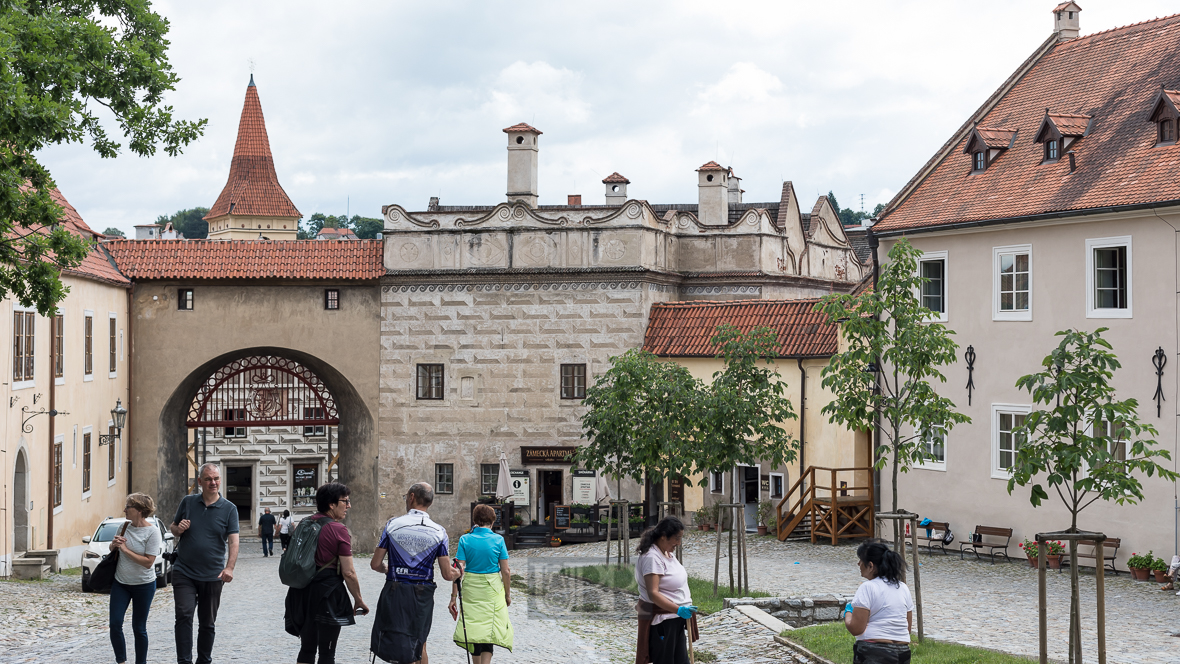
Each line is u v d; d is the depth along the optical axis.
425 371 45.62
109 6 24.80
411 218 45.62
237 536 13.76
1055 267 28.58
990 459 30.19
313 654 12.79
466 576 13.97
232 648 17.52
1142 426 13.55
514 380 44.75
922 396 17.61
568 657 17.38
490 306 45.00
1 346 32.50
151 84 23.62
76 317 39.88
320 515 13.00
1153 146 27.75
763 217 47.28
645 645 12.08
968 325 30.84
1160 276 26.17
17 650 17.72
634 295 43.69
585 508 41.06
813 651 16.16
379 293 46.12
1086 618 20.62
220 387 50.28
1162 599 23.14
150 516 13.93
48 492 36.59
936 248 31.78
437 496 45.28
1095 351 13.34
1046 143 30.42
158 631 19.56
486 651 13.87
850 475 35.94
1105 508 27.20
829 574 27.61
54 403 37.19
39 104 19.39
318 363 46.84
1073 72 33.16
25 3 22.44
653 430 26.41
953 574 27.22
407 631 12.65
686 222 47.59
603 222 44.09
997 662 14.98
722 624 19.75
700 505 40.69
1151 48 31.41
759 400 25.66
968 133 33.75
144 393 46.59
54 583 30.22
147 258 46.66
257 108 100.75
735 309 41.94
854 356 18.27
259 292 46.56
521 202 44.75
